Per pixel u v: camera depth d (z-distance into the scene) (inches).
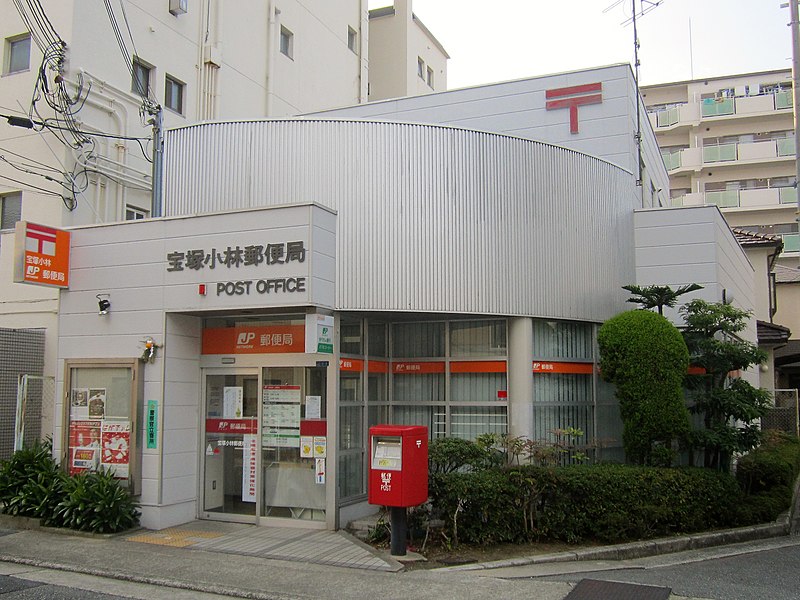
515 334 448.1
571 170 490.0
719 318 454.6
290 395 410.0
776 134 1604.3
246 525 405.4
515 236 451.5
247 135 445.4
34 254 414.0
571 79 603.5
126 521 388.8
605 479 382.6
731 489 431.2
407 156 433.1
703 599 272.4
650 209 545.3
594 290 493.4
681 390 429.4
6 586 287.9
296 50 872.3
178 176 457.4
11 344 514.0
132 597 275.1
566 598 266.7
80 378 427.5
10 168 565.9
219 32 729.6
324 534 379.9
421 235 428.1
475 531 355.9
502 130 619.5
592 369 486.6
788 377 1242.0
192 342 426.9
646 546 368.5
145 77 645.9
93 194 570.6
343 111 677.9
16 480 413.1
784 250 1507.1
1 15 585.3
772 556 366.3
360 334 438.3
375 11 1224.8
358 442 424.2
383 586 285.4
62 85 546.9
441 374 461.1
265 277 383.6
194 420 426.3
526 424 439.2
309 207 377.4
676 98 1740.9
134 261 418.9
